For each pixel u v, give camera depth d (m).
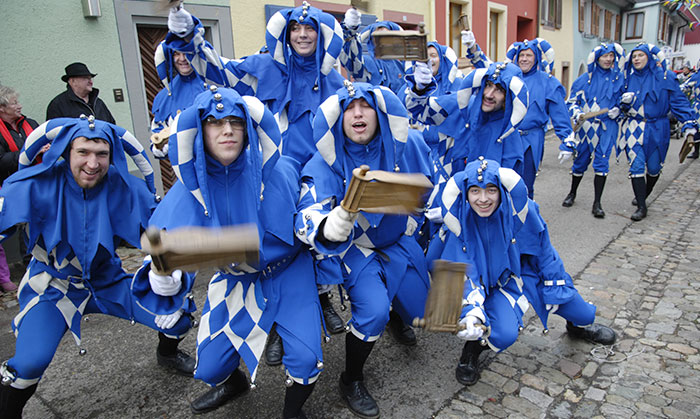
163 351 2.98
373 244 2.57
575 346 3.13
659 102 5.53
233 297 2.24
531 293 2.82
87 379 2.97
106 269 2.54
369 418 2.52
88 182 2.27
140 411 2.67
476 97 3.53
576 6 17.59
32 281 2.40
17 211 2.21
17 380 2.19
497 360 3.01
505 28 13.20
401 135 2.34
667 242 4.98
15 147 4.21
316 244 1.97
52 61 5.13
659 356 2.98
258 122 1.98
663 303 3.66
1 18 4.75
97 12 5.30
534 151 4.55
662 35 26.31
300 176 2.40
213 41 6.46
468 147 3.67
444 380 2.84
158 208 2.11
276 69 3.28
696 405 2.53
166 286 2.13
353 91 2.28
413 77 3.51
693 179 7.77
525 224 2.69
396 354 3.11
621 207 6.30
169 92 3.72
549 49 4.78
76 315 2.46
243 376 2.70
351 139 2.34
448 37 11.00
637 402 2.58
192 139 1.90
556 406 2.59
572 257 4.64
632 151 5.68
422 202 1.78
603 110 5.20
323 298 3.47
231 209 2.04
